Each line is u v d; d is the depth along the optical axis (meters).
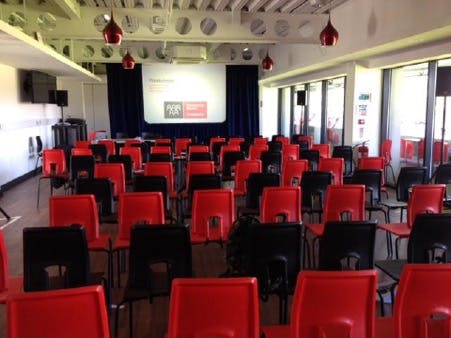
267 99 16.75
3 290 2.87
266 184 5.32
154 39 8.70
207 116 16.34
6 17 7.77
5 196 9.03
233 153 7.77
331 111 12.42
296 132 15.37
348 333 1.93
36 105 12.30
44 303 1.69
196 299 1.80
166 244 2.84
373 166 6.89
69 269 2.87
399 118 9.38
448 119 7.82
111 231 6.25
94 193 4.83
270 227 2.82
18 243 5.80
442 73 7.45
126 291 2.86
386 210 5.89
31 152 11.61
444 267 1.95
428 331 1.99
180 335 1.83
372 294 1.94
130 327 3.06
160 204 3.95
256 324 1.85
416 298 1.98
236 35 9.05
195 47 13.49
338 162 6.51
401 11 6.89
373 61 9.37
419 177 5.76
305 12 9.25
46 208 7.87
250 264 2.87
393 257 5.13
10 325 1.68
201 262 4.99
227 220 4.11
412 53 7.90
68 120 14.78
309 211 5.26
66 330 1.74
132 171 7.36
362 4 8.12
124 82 15.89
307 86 14.18
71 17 8.12
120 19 8.48
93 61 14.11
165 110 16.05
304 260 4.65
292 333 1.93
